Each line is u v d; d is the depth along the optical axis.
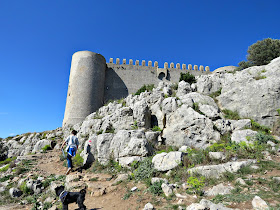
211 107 14.82
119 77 39.94
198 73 42.16
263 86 14.88
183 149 10.88
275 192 5.75
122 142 12.20
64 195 5.77
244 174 7.36
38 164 15.99
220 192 6.29
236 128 13.36
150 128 15.52
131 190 7.54
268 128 13.18
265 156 9.01
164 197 6.56
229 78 17.80
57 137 26.66
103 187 8.30
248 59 29.02
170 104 15.91
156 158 9.58
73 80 34.53
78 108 32.44
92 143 14.13
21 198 10.53
